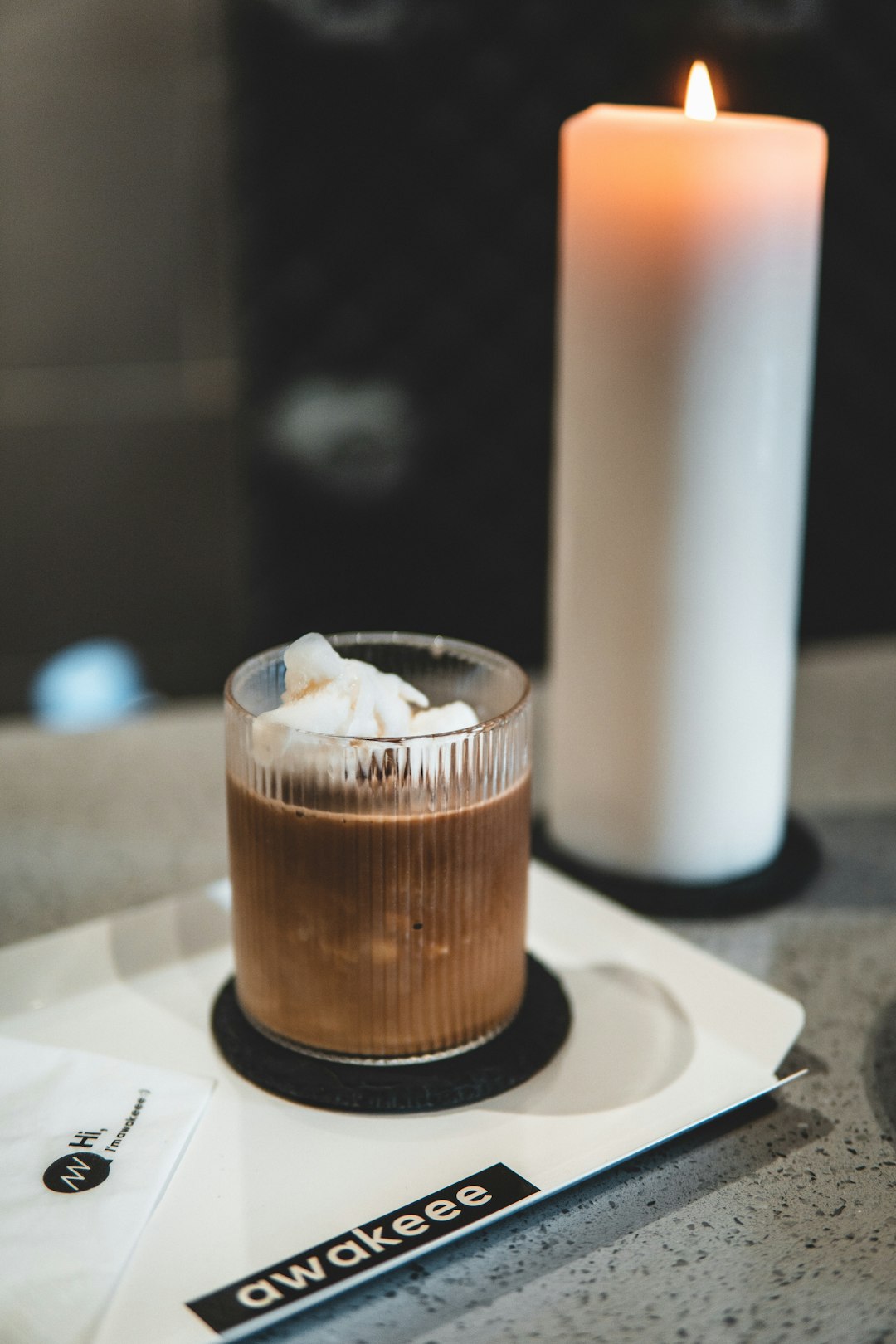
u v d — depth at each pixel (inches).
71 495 53.1
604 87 47.9
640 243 21.5
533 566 56.0
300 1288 16.7
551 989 20.8
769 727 23.4
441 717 19.4
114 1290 16.6
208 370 52.3
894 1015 21.2
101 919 22.4
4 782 26.7
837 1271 17.4
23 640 54.7
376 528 55.2
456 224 50.6
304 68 48.0
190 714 29.6
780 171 21.3
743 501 22.2
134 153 48.8
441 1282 17.2
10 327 50.1
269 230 50.3
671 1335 16.7
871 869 24.5
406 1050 19.3
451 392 53.2
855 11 42.1
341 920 18.7
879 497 46.9
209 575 55.6
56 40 46.9
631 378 22.0
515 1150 18.4
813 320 22.5
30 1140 18.1
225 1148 18.3
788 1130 19.2
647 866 23.7
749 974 22.0
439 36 47.4
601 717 23.3
